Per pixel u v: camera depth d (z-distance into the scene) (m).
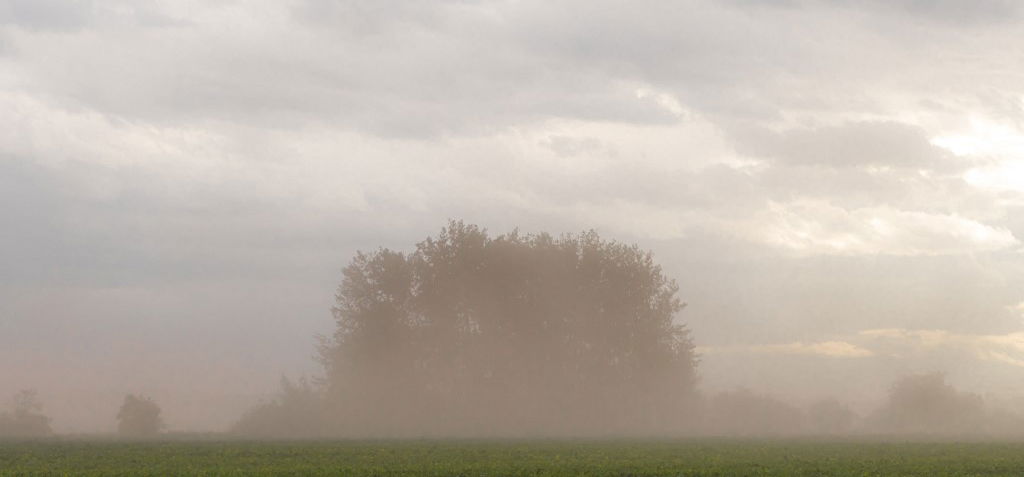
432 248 124.44
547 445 87.06
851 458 66.44
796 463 60.06
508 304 123.56
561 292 124.81
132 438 108.88
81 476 48.75
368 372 119.88
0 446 83.56
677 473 50.25
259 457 67.56
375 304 120.81
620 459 63.78
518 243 126.44
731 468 54.28
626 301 125.56
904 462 61.78
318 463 60.19
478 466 55.06
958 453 75.06
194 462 61.91
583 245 127.44
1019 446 89.94
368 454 71.06
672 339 125.38
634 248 127.75
